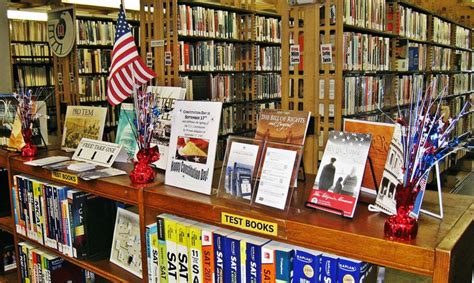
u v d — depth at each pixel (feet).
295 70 9.28
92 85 19.29
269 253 4.61
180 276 5.51
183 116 5.92
